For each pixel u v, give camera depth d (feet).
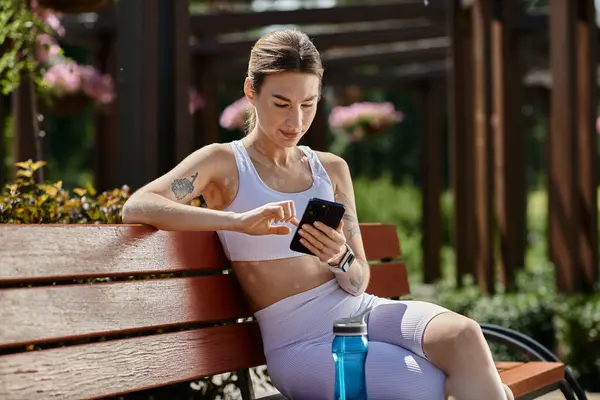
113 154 48.70
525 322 36.01
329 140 117.29
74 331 12.17
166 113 25.52
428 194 61.93
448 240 95.09
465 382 13.61
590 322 33.65
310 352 14.49
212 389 19.17
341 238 14.03
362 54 55.72
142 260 13.48
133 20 25.07
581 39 39.45
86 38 46.01
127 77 25.13
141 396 18.52
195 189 14.53
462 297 40.14
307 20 45.68
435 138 61.93
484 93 40.52
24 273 11.62
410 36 50.03
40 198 17.22
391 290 19.44
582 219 39.45
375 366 13.88
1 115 31.35
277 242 14.82
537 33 49.62
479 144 40.78
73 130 113.29
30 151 24.49
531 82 62.90
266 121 14.62
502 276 43.29
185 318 14.17
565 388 18.43
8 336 11.27
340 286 15.20
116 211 18.31
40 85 23.00
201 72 54.19
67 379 11.98
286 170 15.30
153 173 24.94
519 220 55.62
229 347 15.17
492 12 42.09
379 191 97.50
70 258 12.29
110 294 12.85
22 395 11.36
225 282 15.29
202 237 14.85
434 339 13.84
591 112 39.50
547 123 65.00
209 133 54.60
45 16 26.43
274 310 14.92
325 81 58.80
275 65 14.38
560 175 36.27
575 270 36.29
